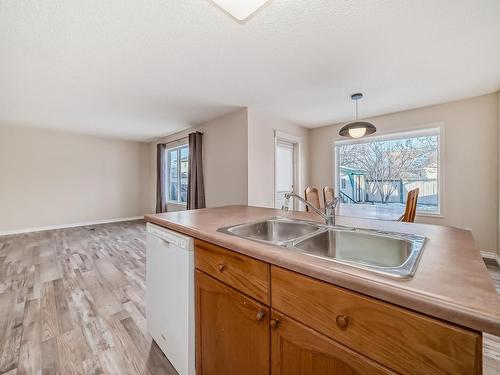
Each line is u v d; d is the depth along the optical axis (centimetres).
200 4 155
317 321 72
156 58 222
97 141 592
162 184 607
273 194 414
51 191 526
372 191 432
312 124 477
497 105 306
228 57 222
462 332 49
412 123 374
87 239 428
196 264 121
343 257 127
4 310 194
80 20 168
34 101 333
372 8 160
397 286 58
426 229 126
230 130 400
